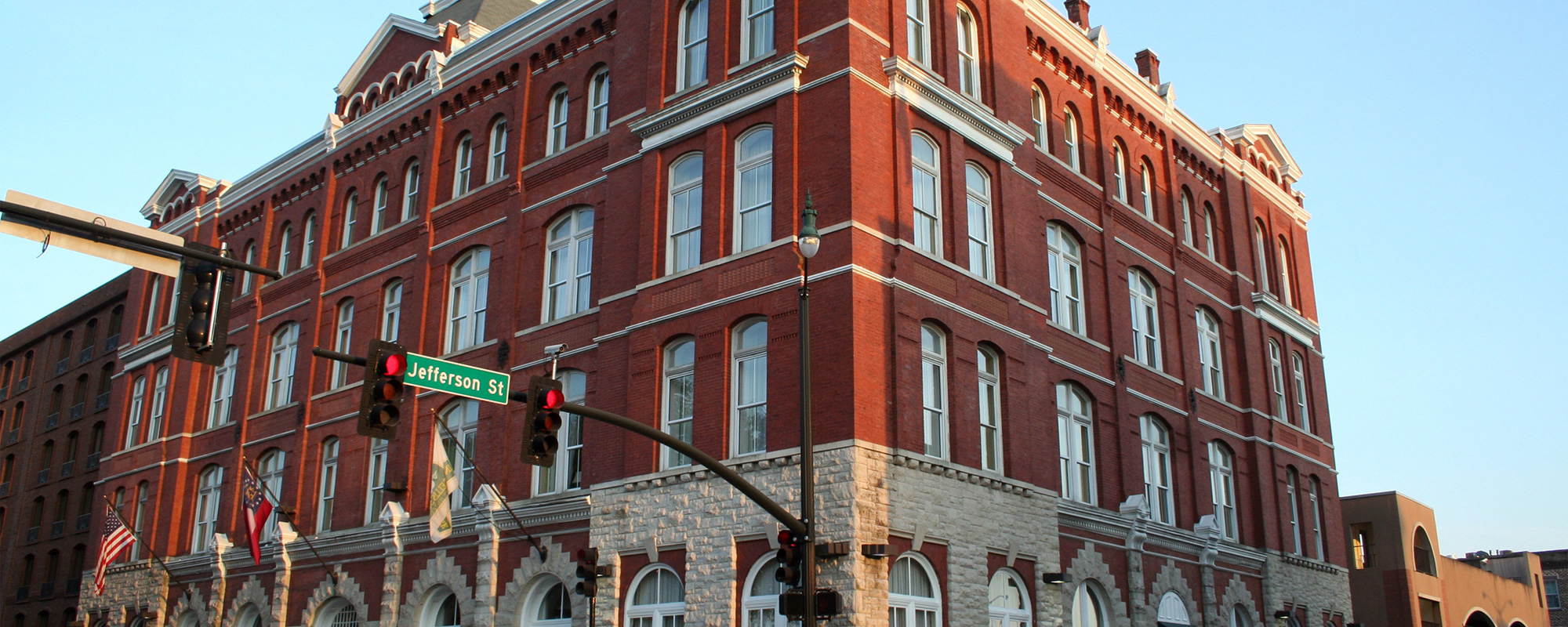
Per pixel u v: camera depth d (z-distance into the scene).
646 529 25.80
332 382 37.44
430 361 15.85
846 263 23.98
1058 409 30.36
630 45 30.61
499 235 33.16
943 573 24.33
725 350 25.47
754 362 25.23
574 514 28.02
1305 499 40.12
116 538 36.19
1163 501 33.62
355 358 15.28
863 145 25.11
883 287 24.52
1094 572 29.36
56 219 13.63
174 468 41.78
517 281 32.06
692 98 27.69
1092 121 34.88
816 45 26.19
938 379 25.75
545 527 28.73
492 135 35.00
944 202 27.20
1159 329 35.41
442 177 36.09
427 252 35.19
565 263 31.23
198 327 14.47
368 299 37.00
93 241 13.95
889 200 25.42
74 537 53.75
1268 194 43.47
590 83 32.34
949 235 26.97
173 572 40.22
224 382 42.16
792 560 18.77
